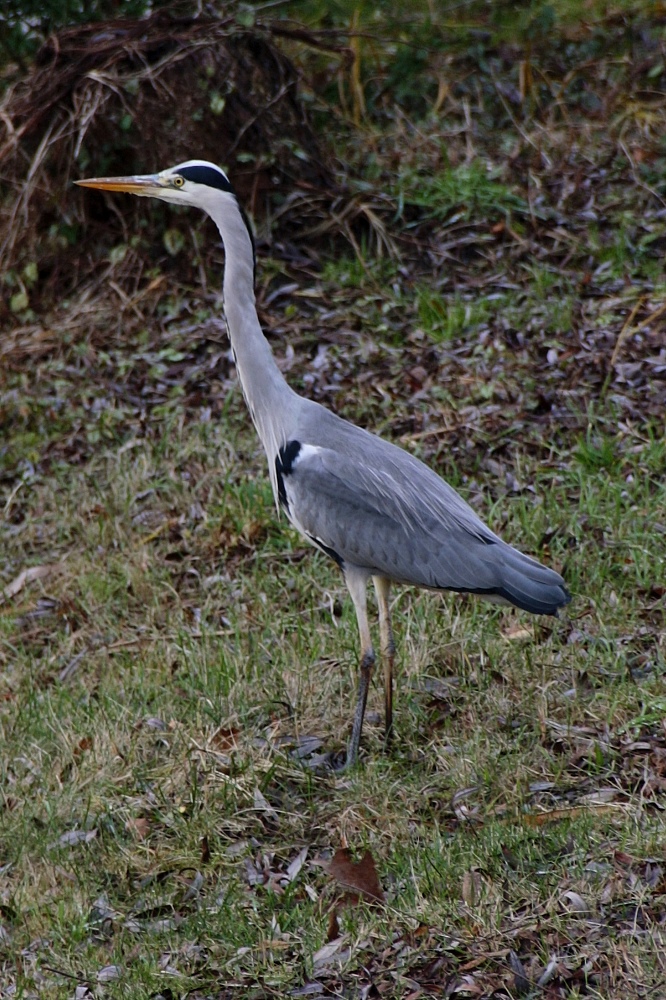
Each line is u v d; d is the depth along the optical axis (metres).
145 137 16.30
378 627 10.95
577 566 11.03
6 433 14.66
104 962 7.91
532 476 12.36
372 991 7.21
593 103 18.56
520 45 19.80
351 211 16.58
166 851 8.77
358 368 14.36
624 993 6.84
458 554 9.51
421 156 17.84
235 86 16.47
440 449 12.78
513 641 10.41
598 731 9.26
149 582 12.10
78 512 13.27
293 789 9.31
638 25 19.78
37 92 16.64
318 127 18.44
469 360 14.02
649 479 11.95
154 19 16.86
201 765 9.50
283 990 7.40
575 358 13.62
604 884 7.68
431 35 20.00
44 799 9.39
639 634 10.20
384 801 8.89
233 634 11.13
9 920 8.42
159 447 13.75
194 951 7.82
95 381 14.98
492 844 8.17
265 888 8.30
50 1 18.00
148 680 10.72
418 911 7.74
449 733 9.59
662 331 13.87
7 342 15.97
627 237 15.70
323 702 10.16
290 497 10.14
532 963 7.20
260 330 10.36
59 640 11.71
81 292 16.48
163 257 16.41
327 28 19.78
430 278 15.93
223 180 10.24
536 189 16.70
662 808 8.28
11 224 16.59
